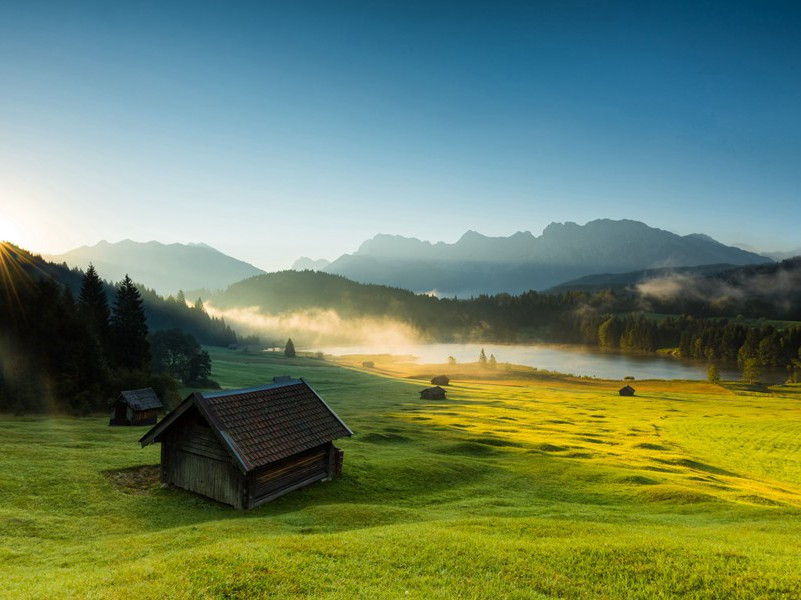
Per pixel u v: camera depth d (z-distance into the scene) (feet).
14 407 230.07
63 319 264.72
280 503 97.19
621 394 493.77
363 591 43.80
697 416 349.61
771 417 344.08
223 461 95.55
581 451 188.75
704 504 109.09
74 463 115.14
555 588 46.29
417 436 208.64
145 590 42.78
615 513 98.12
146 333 345.51
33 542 69.56
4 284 260.83
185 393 372.38
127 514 86.74
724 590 45.44
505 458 168.55
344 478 116.78
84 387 252.42
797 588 45.21
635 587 46.57
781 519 93.97
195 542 65.62
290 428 106.32
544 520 79.05
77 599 40.65
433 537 61.41
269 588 44.16
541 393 501.56
